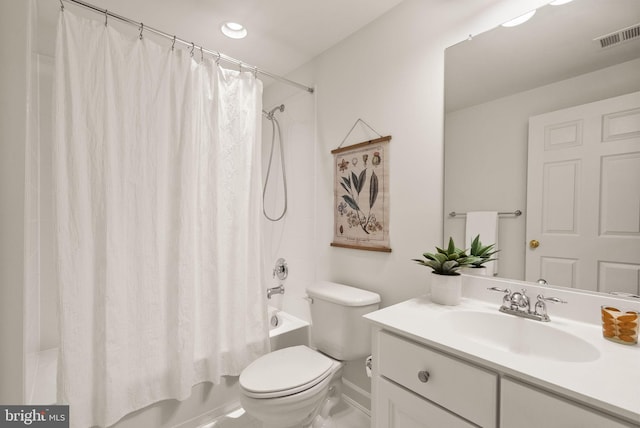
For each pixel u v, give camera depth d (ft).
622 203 3.11
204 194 5.19
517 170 3.84
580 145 3.37
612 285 3.17
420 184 4.83
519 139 3.82
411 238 4.95
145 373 4.54
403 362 3.23
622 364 2.44
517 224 3.84
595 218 3.27
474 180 4.22
